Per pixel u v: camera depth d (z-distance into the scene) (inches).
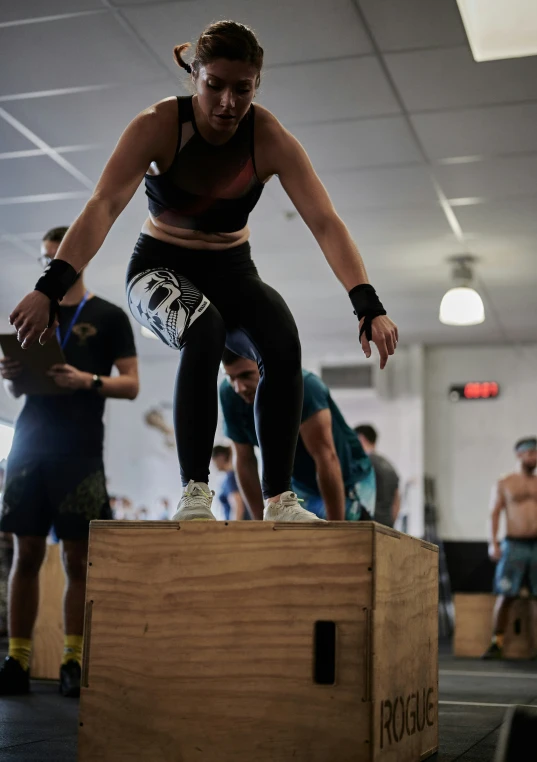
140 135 68.7
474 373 363.9
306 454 120.6
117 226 244.2
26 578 125.4
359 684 56.5
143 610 60.2
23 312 64.1
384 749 58.7
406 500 354.9
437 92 177.3
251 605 58.7
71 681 120.1
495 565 348.5
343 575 57.7
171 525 60.6
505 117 186.5
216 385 68.4
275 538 59.0
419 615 71.1
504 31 162.2
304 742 56.7
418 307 315.3
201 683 58.6
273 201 229.0
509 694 137.6
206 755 57.9
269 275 287.0
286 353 71.4
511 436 355.9
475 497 355.6
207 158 70.1
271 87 176.9
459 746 81.0
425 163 208.7
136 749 58.9
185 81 75.4
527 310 315.0
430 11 151.1
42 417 125.0
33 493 124.3
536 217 235.5
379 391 363.9
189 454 67.4
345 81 174.1
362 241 255.9
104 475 126.9
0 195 232.4
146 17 155.1
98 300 129.5
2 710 102.7
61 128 197.0
